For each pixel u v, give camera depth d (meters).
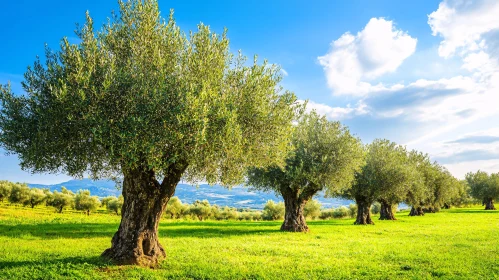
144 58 15.40
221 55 17.30
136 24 16.27
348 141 36.19
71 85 13.84
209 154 14.62
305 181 35.88
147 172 16.58
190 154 14.16
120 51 16.02
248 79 17.08
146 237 16.69
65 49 14.67
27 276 13.72
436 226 44.28
